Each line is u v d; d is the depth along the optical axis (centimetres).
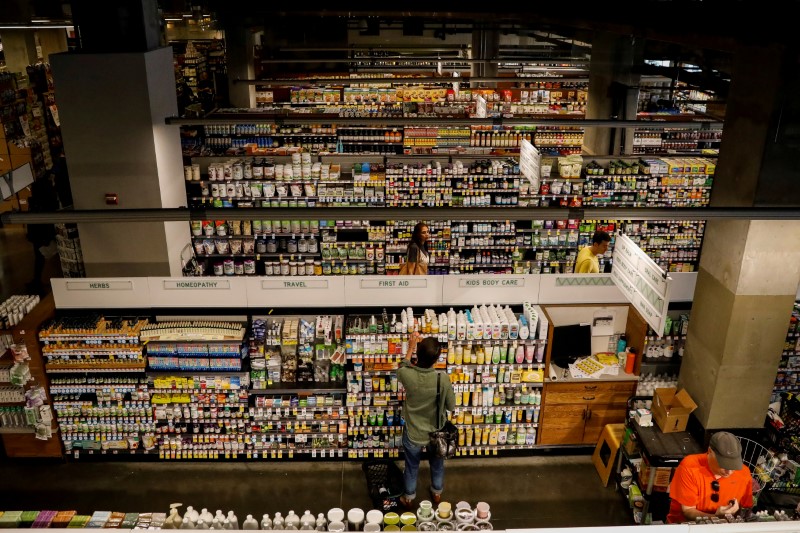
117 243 888
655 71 1219
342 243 1084
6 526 439
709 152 1170
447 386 619
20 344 676
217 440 721
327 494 683
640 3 728
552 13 1053
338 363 697
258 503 668
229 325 696
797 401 679
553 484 699
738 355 605
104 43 809
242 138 1336
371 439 722
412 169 1076
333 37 2542
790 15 475
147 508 660
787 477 612
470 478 707
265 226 1063
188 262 986
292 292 714
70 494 680
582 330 725
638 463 655
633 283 591
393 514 456
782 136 526
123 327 686
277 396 712
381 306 722
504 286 723
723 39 577
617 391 710
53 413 709
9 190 509
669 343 729
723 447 470
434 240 1103
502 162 1093
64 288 705
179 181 934
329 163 1120
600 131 1294
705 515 490
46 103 1686
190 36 3403
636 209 496
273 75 1956
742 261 572
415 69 2023
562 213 502
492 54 2009
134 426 713
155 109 830
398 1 1303
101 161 838
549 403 716
